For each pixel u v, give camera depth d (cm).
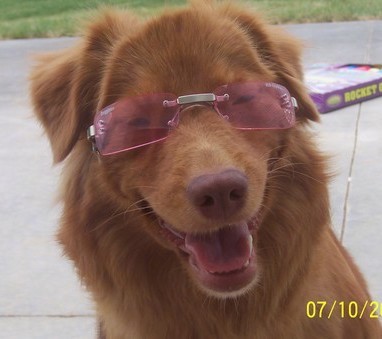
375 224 98
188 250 55
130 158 57
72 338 83
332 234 73
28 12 333
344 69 167
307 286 63
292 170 60
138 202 57
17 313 88
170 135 56
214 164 52
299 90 62
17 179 125
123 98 58
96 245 61
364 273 88
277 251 61
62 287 92
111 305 63
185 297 61
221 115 56
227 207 51
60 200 64
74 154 62
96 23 62
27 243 102
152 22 59
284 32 67
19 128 153
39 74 64
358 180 111
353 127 135
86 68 61
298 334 64
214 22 60
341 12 248
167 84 57
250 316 61
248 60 60
